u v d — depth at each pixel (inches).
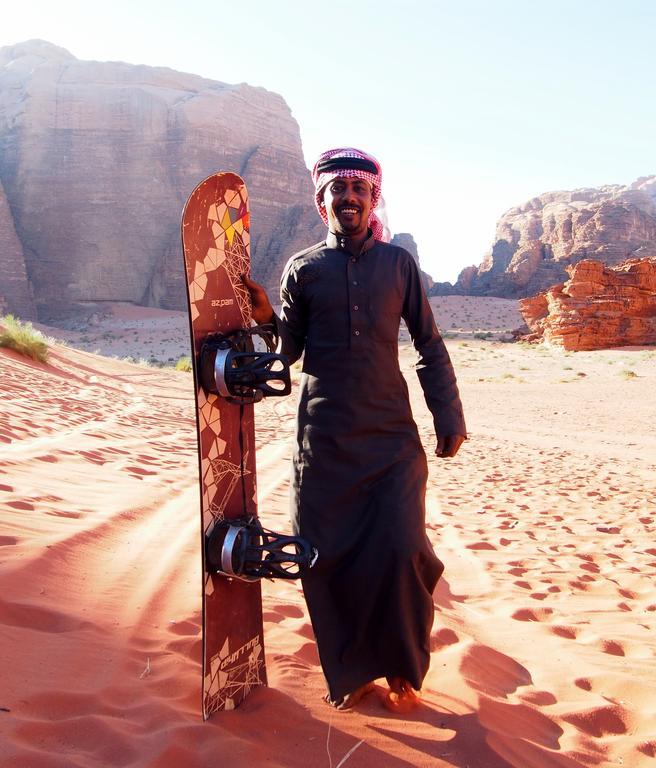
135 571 149.3
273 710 98.5
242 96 6978.4
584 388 1325.0
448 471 416.5
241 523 95.3
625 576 202.1
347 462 108.7
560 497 338.0
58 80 6678.2
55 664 99.9
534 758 96.4
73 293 6151.6
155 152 6441.9
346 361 110.2
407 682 106.7
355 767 87.3
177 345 4180.6
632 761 100.0
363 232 115.2
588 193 7322.8
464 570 202.7
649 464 504.4
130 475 263.0
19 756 75.0
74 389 657.6
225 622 97.0
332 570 107.4
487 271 6820.9
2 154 6535.4
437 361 117.3
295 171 7076.8
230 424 98.6
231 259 101.3
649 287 2516.0
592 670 130.6
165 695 98.5
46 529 161.2
